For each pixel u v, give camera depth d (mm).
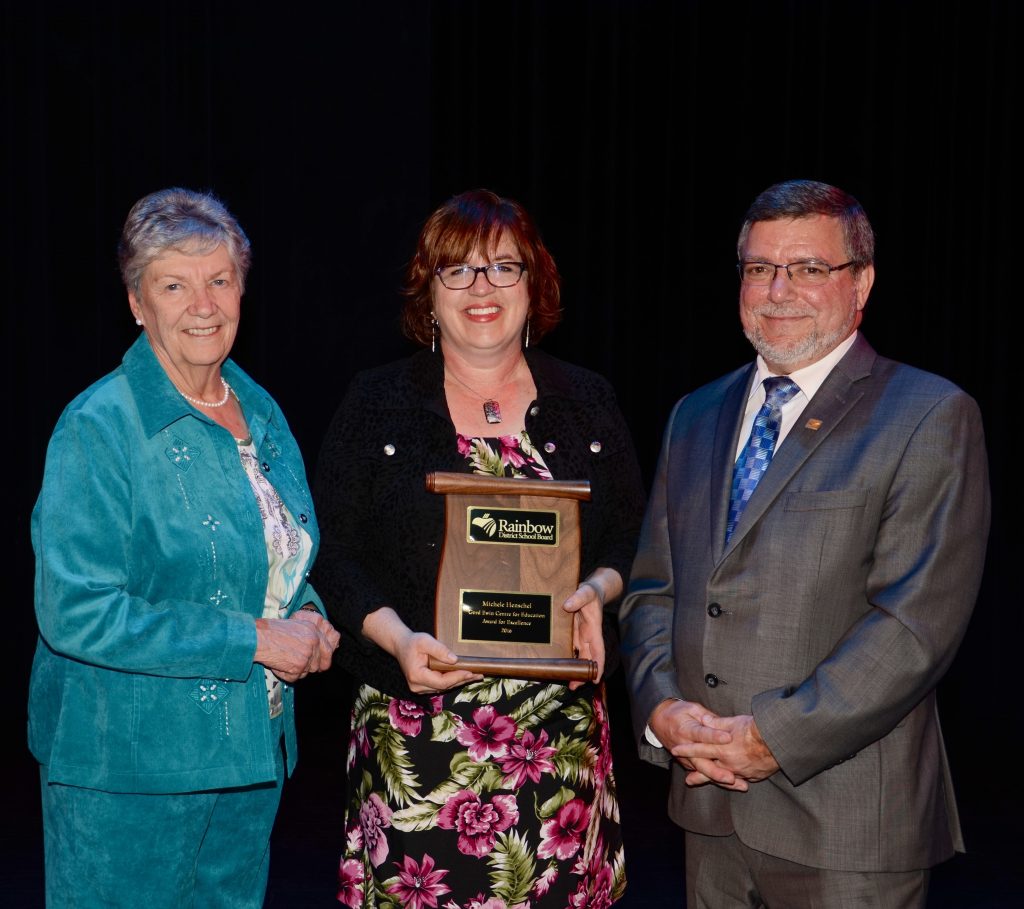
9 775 4727
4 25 5254
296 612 2184
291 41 5398
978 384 5836
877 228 5848
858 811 1916
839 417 1976
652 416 6027
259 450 2197
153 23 5328
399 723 2191
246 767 2025
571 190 5887
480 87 5762
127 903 1985
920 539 1870
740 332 5941
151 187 5355
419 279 2275
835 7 5801
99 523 1914
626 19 5867
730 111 5883
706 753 1934
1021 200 5719
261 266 5438
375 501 2238
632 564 2291
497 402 2303
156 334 2029
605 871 2305
